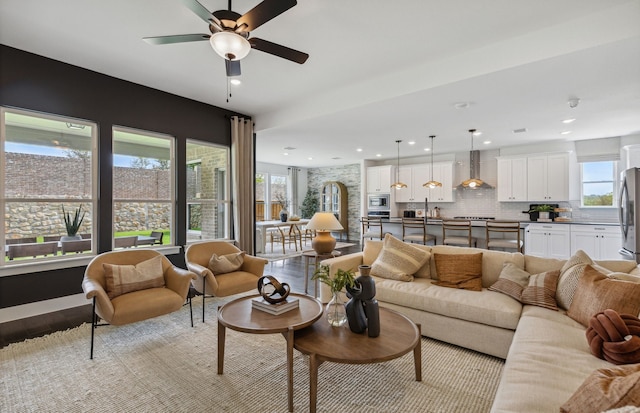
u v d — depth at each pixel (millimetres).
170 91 4449
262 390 2053
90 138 3846
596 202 6375
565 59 2875
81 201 3754
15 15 2662
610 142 6168
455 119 4887
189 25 2814
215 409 1870
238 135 5301
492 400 1929
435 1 2443
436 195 8125
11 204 3354
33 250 3482
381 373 2234
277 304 2314
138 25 2818
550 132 5762
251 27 2154
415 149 7602
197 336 2867
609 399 979
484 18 2684
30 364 2369
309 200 11156
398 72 3791
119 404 1913
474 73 3252
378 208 8961
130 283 2791
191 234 4906
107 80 3916
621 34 2525
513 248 5113
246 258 3725
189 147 4863
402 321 2248
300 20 2695
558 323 2059
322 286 3473
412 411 1837
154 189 4484
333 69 3688
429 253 3316
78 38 3047
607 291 1948
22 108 3314
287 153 8234
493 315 2373
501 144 6934
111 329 3010
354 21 2715
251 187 5551
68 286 3619
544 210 6398
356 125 5238
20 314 3305
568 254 5754
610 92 3740
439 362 2373
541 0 2445
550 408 1230
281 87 4273
